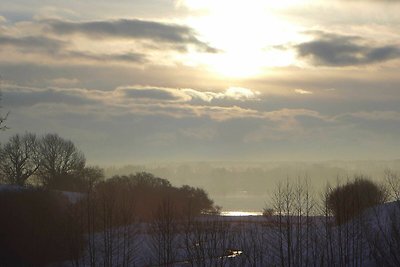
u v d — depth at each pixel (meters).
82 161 134.75
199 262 64.81
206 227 78.00
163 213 88.19
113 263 71.62
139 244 75.69
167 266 68.44
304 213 83.31
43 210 74.56
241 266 64.00
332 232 71.12
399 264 45.84
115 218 80.88
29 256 71.69
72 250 71.06
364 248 66.00
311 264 68.19
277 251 70.50
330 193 79.75
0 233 70.56
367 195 75.00
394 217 52.97
